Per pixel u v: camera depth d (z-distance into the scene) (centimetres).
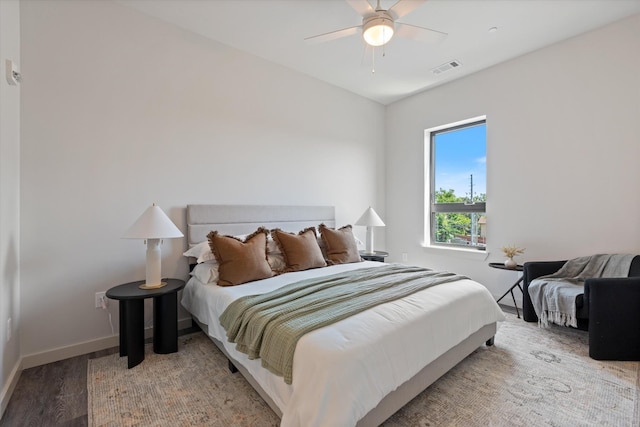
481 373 194
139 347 209
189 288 254
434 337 166
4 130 175
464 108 376
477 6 242
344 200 416
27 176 205
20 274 201
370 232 391
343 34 230
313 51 314
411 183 440
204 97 288
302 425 119
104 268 236
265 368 144
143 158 254
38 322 209
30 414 156
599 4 241
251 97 321
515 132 331
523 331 262
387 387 133
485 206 369
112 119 240
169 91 268
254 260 238
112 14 240
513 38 290
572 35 286
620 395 170
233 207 302
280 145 345
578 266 274
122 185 244
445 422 150
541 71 311
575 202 292
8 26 184
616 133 268
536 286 265
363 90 417
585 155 285
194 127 282
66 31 221
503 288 346
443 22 262
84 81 228
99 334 233
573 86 291
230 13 254
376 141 458
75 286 223
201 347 234
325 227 324
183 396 171
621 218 266
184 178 276
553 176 305
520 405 162
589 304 218
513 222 335
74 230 223
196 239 277
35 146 208
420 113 427
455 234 406
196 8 248
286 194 351
